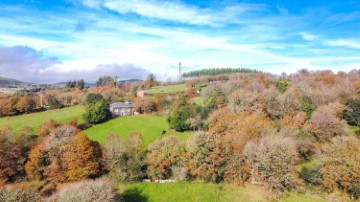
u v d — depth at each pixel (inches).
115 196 2108.8
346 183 2231.8
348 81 4370.1
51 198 1968.5
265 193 2327.8
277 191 2313.0
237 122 3157.0
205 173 2554.1
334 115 3134.8
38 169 2630.4
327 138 2891.2
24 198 1909.4
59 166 2628.0
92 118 4443.9
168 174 2664.9
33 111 5467.5
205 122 3649.1
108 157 2677.2
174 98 5216.5
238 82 5251.0
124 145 2785.4
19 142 3014.3
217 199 2277.3
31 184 2486.5
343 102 3550.7
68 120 4478.3
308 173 2426.2
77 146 2672.2
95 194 1929.1
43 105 5876.0
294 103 3595.0
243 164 2554.1
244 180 2524.6
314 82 4926.2
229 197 2306.8
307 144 2714.1
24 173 2733.8
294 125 3031.5
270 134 2768.2
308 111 3440.0
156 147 2694.4
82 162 2608.3
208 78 7765.8
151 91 6525.6
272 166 2354.8
